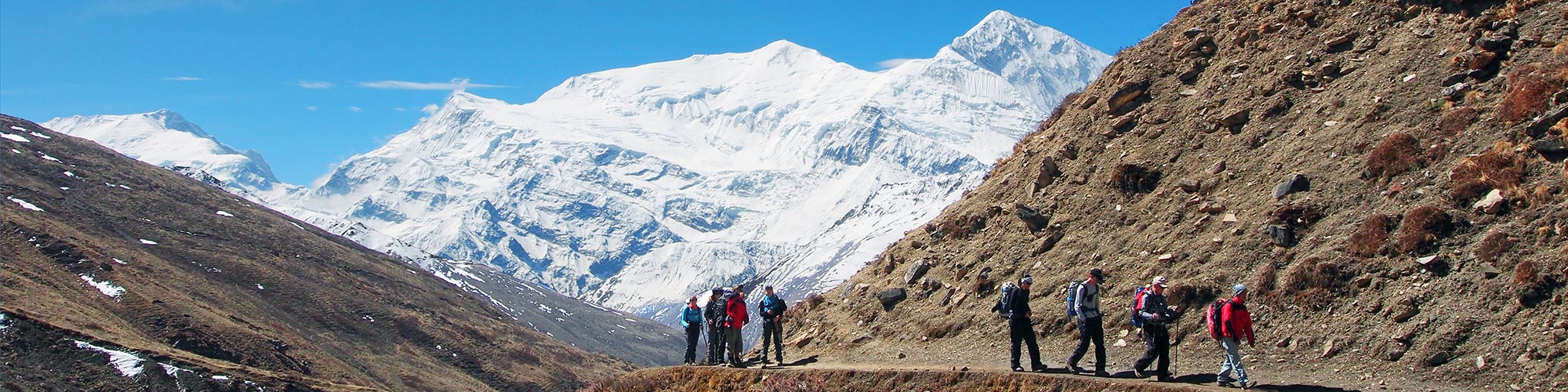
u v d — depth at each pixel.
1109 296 28.94
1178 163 33.28
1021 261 32.94
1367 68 32.34
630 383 31.78
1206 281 27.05
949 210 40.94
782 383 27.16
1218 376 21.69
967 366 26.77
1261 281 26.03
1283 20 36.84
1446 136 27.48
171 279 178.88
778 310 30.69
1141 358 22.89
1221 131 33.69
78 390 115.00
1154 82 38.19
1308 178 28.91
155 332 146.12
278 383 134.00
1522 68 27.98
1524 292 21.41
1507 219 23.88
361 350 186.25
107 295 155.12
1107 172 34.94
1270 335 24.75
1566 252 21.67
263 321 176.62
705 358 32.84
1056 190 35.88
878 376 27.12
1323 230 26.75
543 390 196.38
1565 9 29.50
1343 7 35.75
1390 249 24.80
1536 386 19.58
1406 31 32.84
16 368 114.19
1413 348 22.09
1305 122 31.72
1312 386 21.88
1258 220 28.28
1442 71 30.03
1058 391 23.03
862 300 36.84
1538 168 24.66
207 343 148.25
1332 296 24.58
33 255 161.62
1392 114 29.50
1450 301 22.58
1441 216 24.66
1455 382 20.77
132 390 118.25
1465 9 32.03
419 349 198.12
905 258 38.09
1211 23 39.56
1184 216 30.66
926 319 32.78
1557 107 25.67
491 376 196.00
